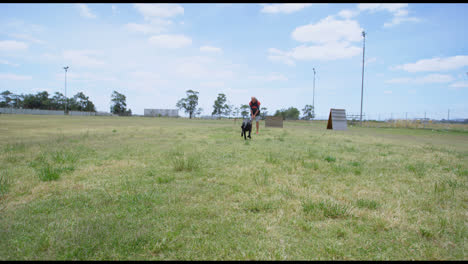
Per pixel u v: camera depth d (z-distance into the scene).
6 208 2.67
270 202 2.93
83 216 2.49
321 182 3.92
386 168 5.07
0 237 2.04
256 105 13.38
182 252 1.90
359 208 2.82
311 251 1.94
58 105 96.00
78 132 13.45
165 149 7.23
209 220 2.45
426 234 2.22
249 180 3.92
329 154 6.77
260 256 1.86
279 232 2.23
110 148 7.36
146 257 1.83
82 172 4.34
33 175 4.05
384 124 38.09
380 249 1.99
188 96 105.06
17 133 12.36
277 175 4.30
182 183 3.73
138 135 12.19
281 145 8.65
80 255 1.82
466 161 6.14
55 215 2.50
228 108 104.44
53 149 6.90
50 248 1.90
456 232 2.29
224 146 8.12
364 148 8.44
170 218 2.47
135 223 2.34
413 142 11.52
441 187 3.68
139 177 4.06
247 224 2.37
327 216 2.61
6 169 4.45
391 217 2.56
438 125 31.88
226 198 3.09
